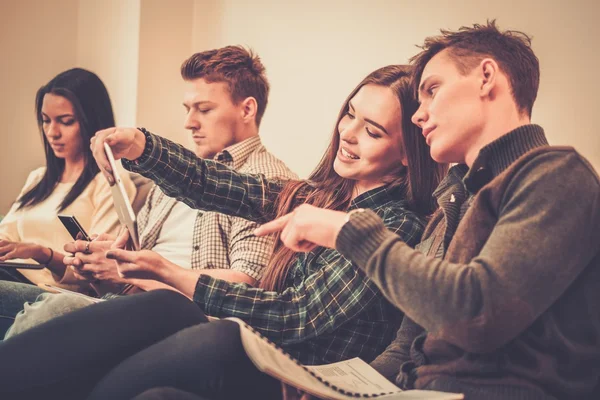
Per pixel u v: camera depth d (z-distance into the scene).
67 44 3.80
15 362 1.25
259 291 1.61
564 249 1.08
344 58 3.03
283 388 1.11
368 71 2.95
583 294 1.15
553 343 1.14
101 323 1.28
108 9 3.60
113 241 1.86
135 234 1.59
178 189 1.83
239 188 1.90
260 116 2.49
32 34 3.71
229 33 3.45
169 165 1.80
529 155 1.16
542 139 1.28
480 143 1.32
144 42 3.45
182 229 2.36
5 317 2.12
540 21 2.49
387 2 2.90
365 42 2.96
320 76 3.11
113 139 1.73
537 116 2.49
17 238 2.85
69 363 1.25
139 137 1.77
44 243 2.75
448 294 1.07
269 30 3.30
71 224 1.98
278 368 1.06
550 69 2.47
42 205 2.84
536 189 1.11
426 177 1.75
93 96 2.85
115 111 3.53
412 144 1.74
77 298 1.76
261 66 2.49
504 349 1.15
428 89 1.38
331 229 1.18
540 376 1.13
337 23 3.06
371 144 1.75
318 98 3.11
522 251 1.07
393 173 1.80
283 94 3.24
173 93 3.56
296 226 1.22
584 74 2.40
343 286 1.61
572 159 1.14
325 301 1.60
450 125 1.33
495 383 1.14
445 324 1.08
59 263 2.46
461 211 1.35
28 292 2.17
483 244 1.19
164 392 1.06
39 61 3.75
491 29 1.36
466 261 1.19
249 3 3.38
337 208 1.86
